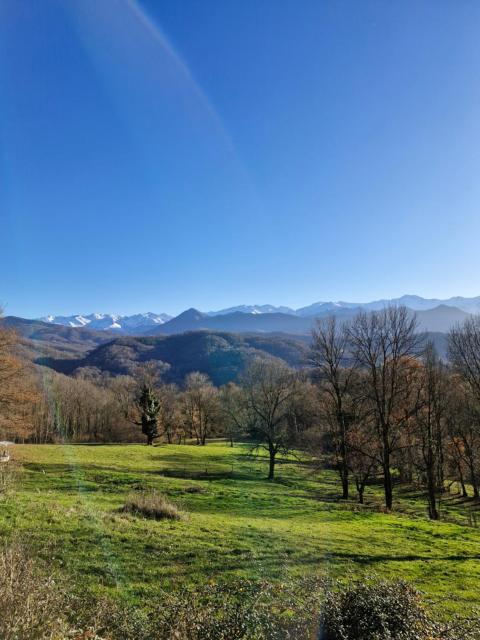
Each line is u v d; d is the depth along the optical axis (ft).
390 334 94.07
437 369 103.30
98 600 25.81
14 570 20.67
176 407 253.44
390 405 94.48
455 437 126.82
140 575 33.19
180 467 138.92
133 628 21.24
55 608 20.20
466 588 40.93
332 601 22.68
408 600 23.36
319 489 120.78
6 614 17.19
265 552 44.06
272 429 134.10
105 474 106.01
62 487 83.25
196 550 41.11
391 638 20.42
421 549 56.29
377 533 64.39
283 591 26.40
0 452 85.97
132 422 240.53
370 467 102.22
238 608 22.21
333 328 105.19
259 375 142.00
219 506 79.00
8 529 39.34
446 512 106.93
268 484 120.67
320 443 119.65
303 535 56.03
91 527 44.19
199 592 29.81
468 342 97.50
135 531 45.27
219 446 212.02
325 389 107.65
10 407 116.16
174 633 19.89
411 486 140.05
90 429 246.27
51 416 208.13
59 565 32.63
